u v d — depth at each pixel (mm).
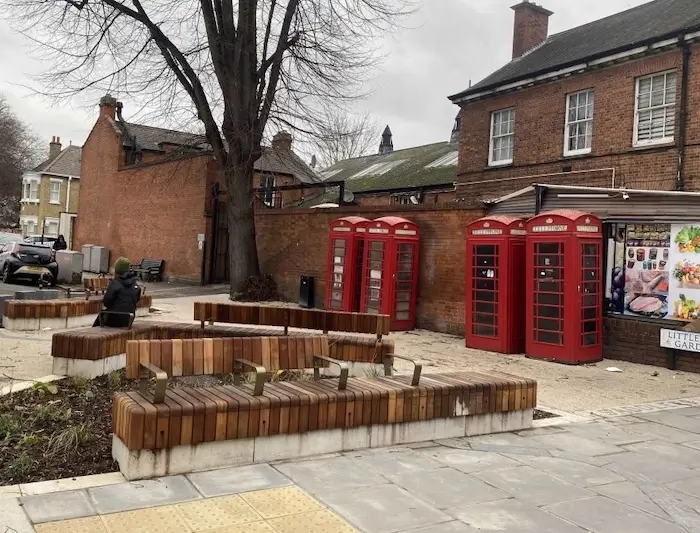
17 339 10461
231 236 19672
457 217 13438
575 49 18500
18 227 61469
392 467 4785
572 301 10297
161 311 15805
